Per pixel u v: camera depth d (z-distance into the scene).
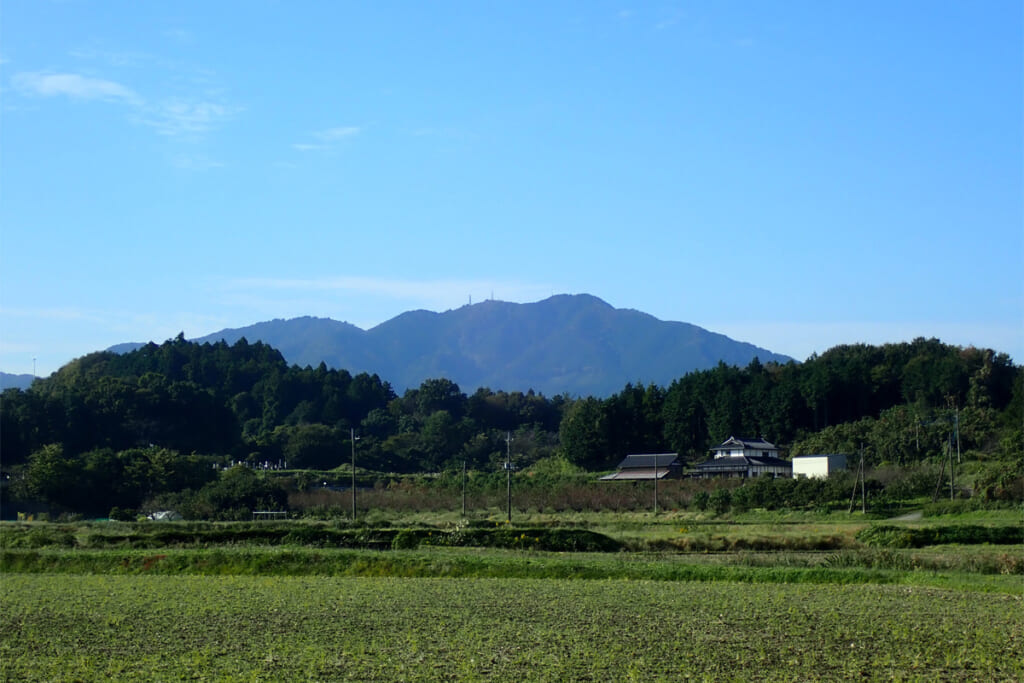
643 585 35.25
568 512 81.50
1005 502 65.62
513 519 72.56
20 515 82.00
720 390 126.50
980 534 48.44
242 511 80.50
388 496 88.88
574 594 32.91
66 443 110.06
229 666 22.25
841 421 122.25
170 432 121.88
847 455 97.00
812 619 27.73
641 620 27.77
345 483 104.81
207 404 129.88
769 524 63.25
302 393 162.00
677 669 21.75
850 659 22.73
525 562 39.81
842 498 73.81
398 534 50.22
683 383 132.88
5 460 104.25
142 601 32.00
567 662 22.45
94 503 85.56
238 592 34.09
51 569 42.59
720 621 27.55
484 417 163.00
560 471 117.38
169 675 21.41
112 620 28.34
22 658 23.27
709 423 123.44
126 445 114.94
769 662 22.42
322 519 76.50
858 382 122.81
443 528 57.25
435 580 37.38
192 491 86.38
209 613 29.45
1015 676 21.16
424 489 93.94
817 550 46.53
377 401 167.50
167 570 41.50
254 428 149.62
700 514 75.44
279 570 40.91
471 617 28.44
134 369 169.62
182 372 169.00
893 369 128.75
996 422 98.19
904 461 92.69
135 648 24.38
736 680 20.67
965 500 67.56
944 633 25.64
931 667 21.95
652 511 79.88
